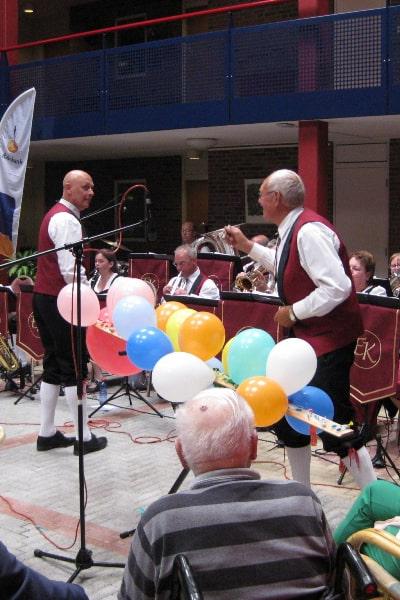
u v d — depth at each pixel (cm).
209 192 1443
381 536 224
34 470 542
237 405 219
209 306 622
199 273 761
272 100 1003
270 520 203
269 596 197
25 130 912
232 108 1038
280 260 410
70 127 1194
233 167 1410
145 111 1116
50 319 552
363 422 525
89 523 449
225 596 197
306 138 1002
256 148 1380
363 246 1292
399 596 207
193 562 198
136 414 703
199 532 200
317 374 402
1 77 1247
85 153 1523
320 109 969
